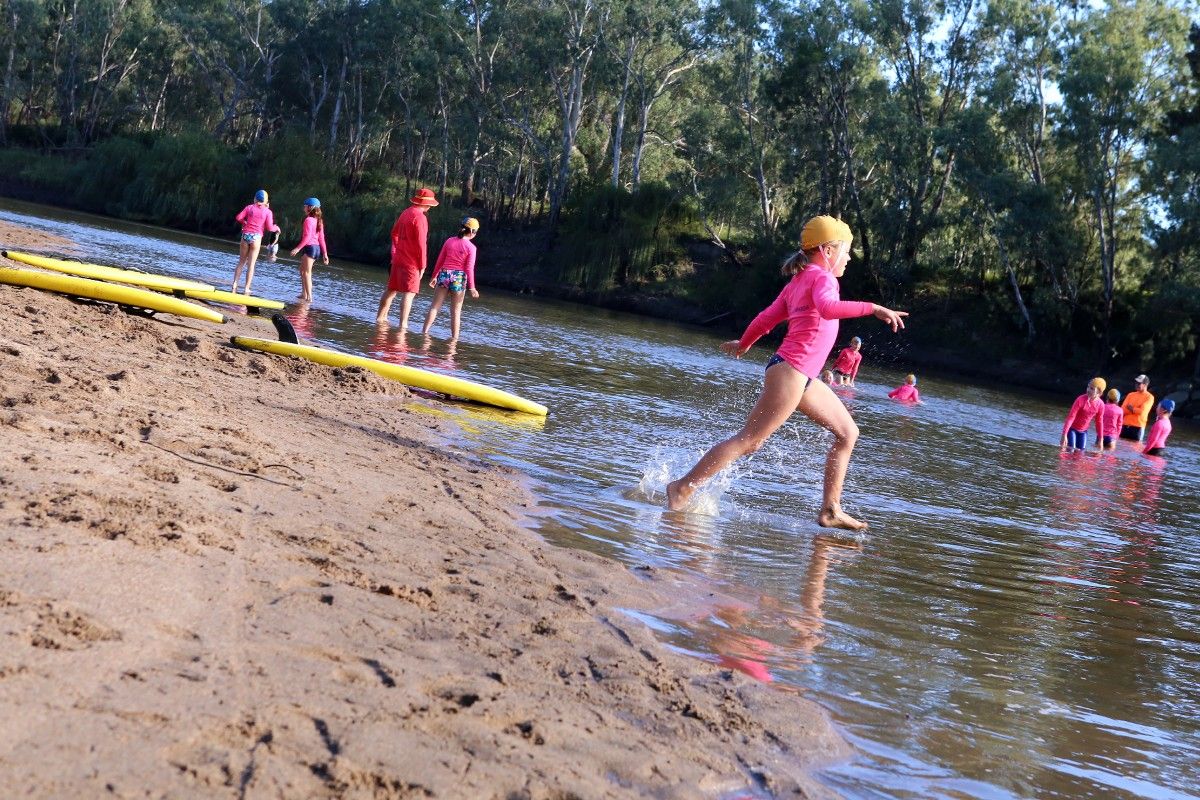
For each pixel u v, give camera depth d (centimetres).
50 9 7881
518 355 1605
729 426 1191
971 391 3219
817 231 699
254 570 380
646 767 297
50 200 6238
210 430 612
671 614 455
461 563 461
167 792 225
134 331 994
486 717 303
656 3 5288
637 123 6144
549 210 6288
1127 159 4384
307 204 1881
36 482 409
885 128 4609
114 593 321
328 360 1055
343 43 6419
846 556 632
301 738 263
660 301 5153
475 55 5947
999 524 845
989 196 4238
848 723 365
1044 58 4409
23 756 225
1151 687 462
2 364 646
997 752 361
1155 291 4112
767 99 5084
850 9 4825
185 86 8275
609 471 789
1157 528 964
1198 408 3844
